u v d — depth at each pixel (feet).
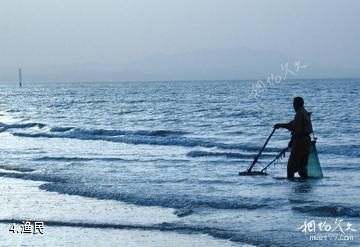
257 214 40.65
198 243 34.88
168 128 120.16
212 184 52.21
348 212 39.78
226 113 167.43
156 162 67.97
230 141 92.73
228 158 71.41
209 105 220.02
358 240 34.17
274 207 42.39
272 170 61.00
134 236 36.94
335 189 48.62
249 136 101.14
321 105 202.90
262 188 49.78
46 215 42.80
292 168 54.70
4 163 69.26
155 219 40.63
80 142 96.12
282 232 36.14
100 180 55.21
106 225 39.63
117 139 97.96
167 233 37.19
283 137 97.86
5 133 117.70
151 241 35.81
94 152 80.48
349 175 56.29
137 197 46.96
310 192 47.42
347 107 187.62
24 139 103.60
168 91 462.19
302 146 54.39
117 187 51.26
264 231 36.47
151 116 162.40
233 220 39.32
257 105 213.46
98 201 46.70
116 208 44.16
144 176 57.31
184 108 200.44
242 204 43.37
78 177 57.06
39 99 340.59
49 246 36.01
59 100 315.78
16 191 51.57
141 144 91.45
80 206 45.19
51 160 71.82
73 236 37.70
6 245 36.58
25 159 73.26
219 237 35.83
